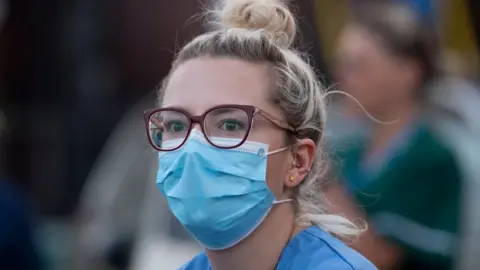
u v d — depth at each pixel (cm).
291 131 698
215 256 702
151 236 1595
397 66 1209
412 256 1170
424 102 1232
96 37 2636
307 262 668
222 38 694
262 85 685
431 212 1180
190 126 682
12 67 2667
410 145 1188
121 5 2609
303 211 718
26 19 2652
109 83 2639
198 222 681
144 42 2598
